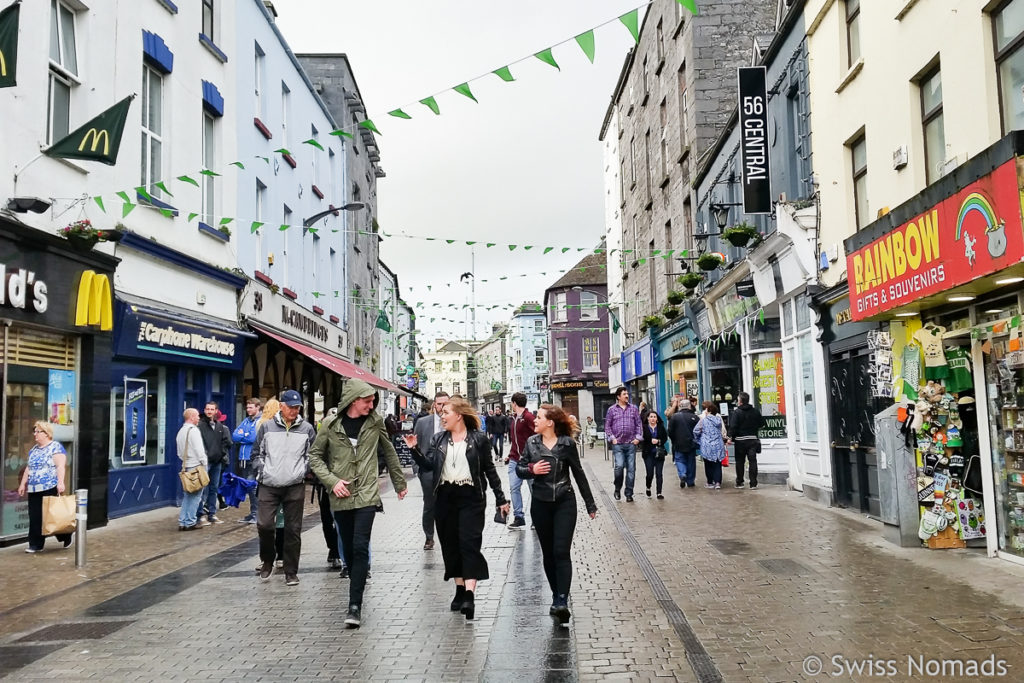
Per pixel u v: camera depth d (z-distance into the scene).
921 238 7.64
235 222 17.17
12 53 8.00
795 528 10.07
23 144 9.98
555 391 57.62
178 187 14.47
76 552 8.37
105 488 11.69
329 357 22.59
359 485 6.18
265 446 7.50
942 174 8.59
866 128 10.68
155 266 13.59
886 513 8.80
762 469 16.53
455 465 6.18
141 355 12.60
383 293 43.41
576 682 4.55
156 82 14.02
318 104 25.08
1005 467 7.64
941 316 8.50
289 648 5.32
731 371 21.17
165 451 14.26
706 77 22.33
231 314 16.97
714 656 4.98
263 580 7.59
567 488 6.18
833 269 11.87
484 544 9.63
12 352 10.04
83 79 11.51
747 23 22.39
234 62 17.19
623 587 7.03
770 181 15.59
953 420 8.36
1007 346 7.30
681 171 24.30
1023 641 5.07
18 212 9.70
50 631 5.88
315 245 25.14
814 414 13.36
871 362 10.22
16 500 10.09
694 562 8.07
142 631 5.82
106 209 11.93
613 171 39.72
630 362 34.62
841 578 7.08
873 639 5.23
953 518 8.30
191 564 8.51
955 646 5.02
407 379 53.25
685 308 22.89
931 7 8.80
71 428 11.26
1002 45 7.56
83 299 11.01
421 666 4.89
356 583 5.91
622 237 36.62
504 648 5.24
